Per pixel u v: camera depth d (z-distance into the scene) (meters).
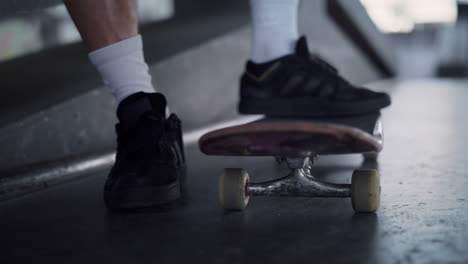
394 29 7.64
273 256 0.95
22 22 5.91
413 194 1.37
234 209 1.26
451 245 0.98
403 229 1.08
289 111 1.80
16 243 1.09
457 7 6.83
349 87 1.80
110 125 2.10
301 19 4.20
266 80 1.81
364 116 1.74
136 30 1.46
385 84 5.61
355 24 5.00
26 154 1.71
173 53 2.66
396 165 1.78
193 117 2.77
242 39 3.31
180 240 1.06
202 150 1.19
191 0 4.58
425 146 2.15
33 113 1.76
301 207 1.28
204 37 3.09
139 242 1.06
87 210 1.34
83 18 1.39
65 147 1.86
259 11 1.82
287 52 1.83
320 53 4.48
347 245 1.00
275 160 1.91
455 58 6.83
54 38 6.31
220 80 3.03
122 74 1.43
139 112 1.39
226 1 4.39
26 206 1.41
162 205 1.35
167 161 1.37
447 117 3.08
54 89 2.15
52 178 1.69
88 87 2.07
